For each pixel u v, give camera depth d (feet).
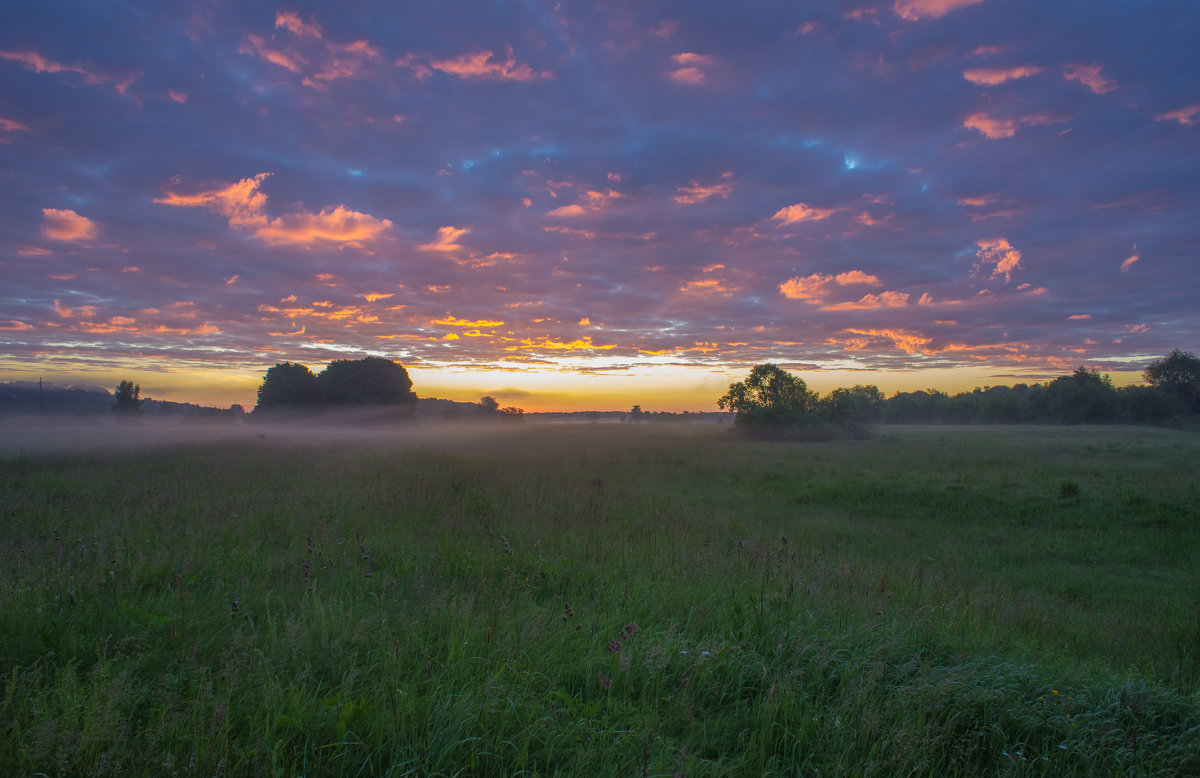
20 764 8.37
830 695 12.42
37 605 14.29
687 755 9.88
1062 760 10.80
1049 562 37.50
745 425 157.17
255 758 8.70
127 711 10.30
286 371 200.03
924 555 37.24
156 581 17.70
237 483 44.60
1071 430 201.16
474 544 25.64
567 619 15.53
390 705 10.43
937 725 11.17
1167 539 41.50
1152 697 12.76
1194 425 231.30
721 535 34.86
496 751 9.84
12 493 38.06
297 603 16.33
